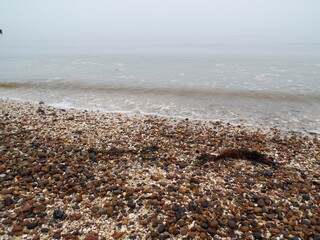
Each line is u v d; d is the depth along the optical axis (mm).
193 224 5312
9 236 4848
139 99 16875
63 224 5262
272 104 15523
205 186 6758
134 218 5492
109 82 21062
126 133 10867
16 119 12312
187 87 19281
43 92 18641
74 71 25609
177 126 12031
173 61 31203
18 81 21391
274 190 6668
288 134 11227
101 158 8352
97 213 5598
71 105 15703
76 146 9250
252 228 5238
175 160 8391
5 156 8148
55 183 6691
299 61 29906
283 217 5574
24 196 6047
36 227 5137
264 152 9281
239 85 19672
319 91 17641
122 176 7129
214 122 12695
